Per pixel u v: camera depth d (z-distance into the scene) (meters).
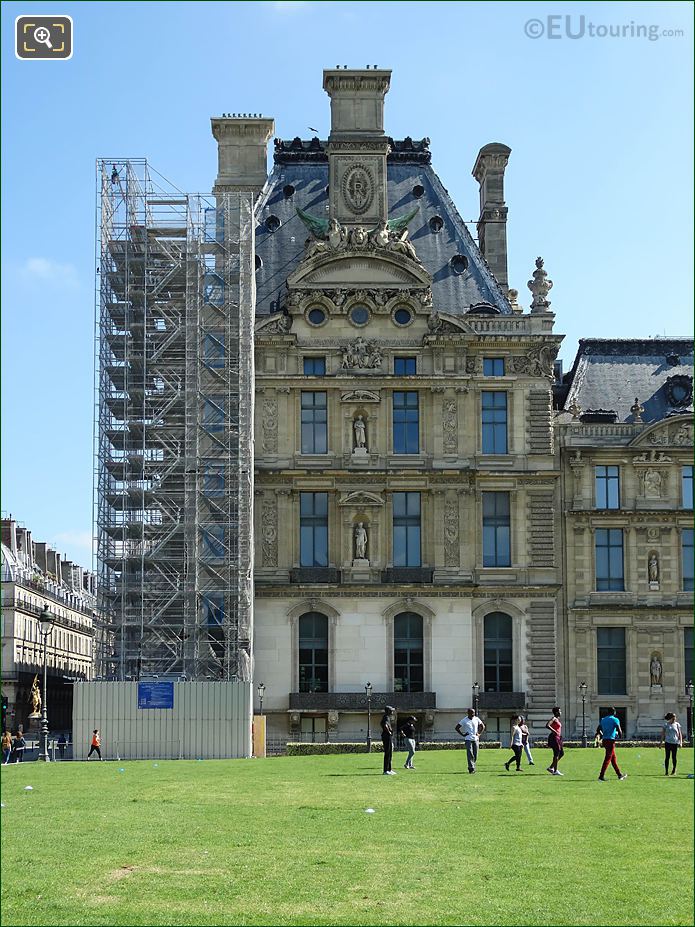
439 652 93.31
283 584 92.75
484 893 30.73
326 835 38.22
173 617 87.31
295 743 84.88
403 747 87.12
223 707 81.25
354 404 95.25
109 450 89.44
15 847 36.31
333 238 96.19
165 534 87.88
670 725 57.53
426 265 100.69
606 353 105.25
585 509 97.12
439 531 94.50
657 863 34.03
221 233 93.31
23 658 137.38
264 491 94.19
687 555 97.88
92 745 78.62
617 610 96.44
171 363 90.69
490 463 95.44
